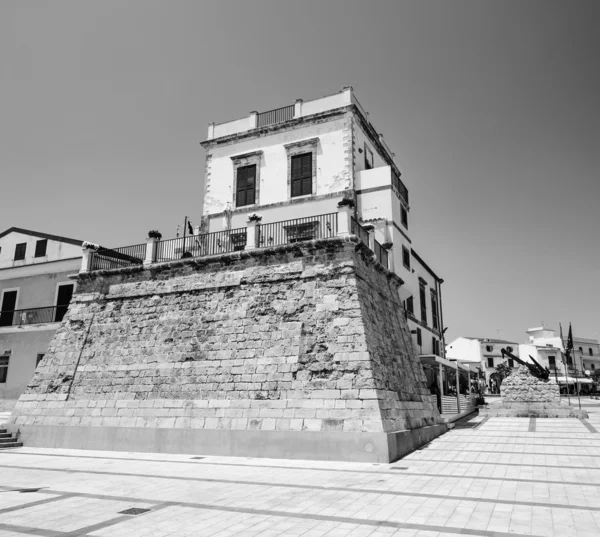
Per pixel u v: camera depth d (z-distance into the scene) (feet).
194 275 67.82
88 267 77.10
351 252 59.36
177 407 59.47
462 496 32.48
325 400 52.47
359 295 57.41
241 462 48.75
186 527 25.84
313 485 36.70
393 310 73.92
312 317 57.67
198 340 62.80
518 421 88.38
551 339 266.16
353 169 80.89
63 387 68.33
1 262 102.68
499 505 29.94
